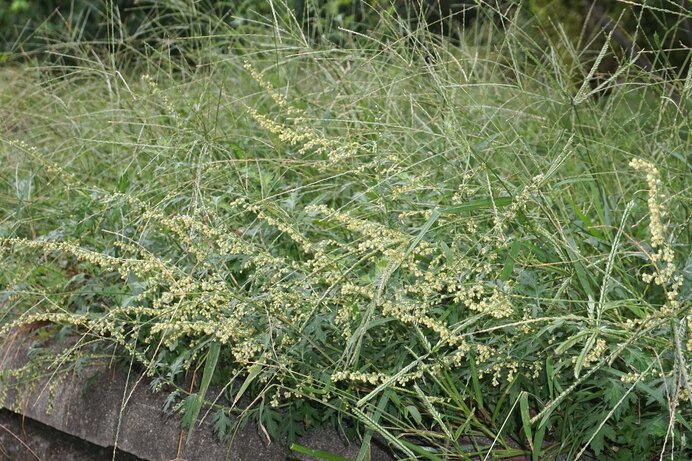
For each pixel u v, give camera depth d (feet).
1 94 20.21
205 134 13.04
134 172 14.43
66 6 32.60
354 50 15.11
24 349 14.02
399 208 11.74
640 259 10.85
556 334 9.79
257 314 10.49
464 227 10.96
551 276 10.53
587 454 9.86
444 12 26.94
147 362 11.00
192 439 11.72
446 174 12.48
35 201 14.49
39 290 13.17
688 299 9.23
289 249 12.25
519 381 9.91
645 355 8.71
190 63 22.57
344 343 10.54
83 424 12.97
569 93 13.23
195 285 10.05
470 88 15.08
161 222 10.99
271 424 10.57
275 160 13.20
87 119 17.56
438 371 9.59
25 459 14.03
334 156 10.82
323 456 9.91
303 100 15.10
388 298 9.75
